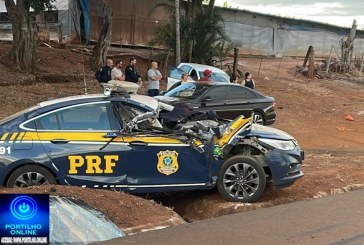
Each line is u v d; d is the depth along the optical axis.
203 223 6.09
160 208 6.42
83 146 6.61
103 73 14.97
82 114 6.79
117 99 6.92
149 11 31.39
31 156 6.46
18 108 14.38
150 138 6.84
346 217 6.39
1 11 30.09
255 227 5.92
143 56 27.41
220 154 7.02
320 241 5.42
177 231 5.70
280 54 42.41
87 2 29.89
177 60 23.06
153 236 5.48
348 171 9.42
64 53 25.30
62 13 29.81
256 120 13.93
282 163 7.25
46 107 6.77
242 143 7.23
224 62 31.91
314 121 17.64
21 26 20.84
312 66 31.31
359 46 46.41
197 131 7.10
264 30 41.50
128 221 5.79
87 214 5.64
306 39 43.72
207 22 26.12
